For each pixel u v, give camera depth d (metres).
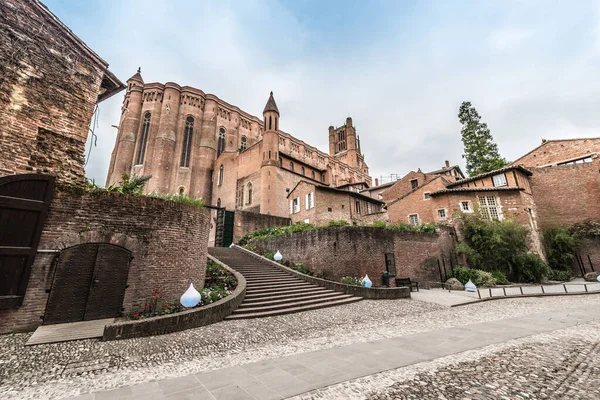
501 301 12.91
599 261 21.78
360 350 6.00
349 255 15.97
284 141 52.12
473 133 37.19
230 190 39.56
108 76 11.18
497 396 3.78
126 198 8.84
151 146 42.25
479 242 19.89
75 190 7.95
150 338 6.90
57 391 4.09
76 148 9.32
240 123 53.00
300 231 18.45
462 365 4.95
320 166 58.19
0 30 8.16
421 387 4.09
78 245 7.75
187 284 10.06
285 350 6.19
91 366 5.08
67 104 9.36
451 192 22.31
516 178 22.64
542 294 14.12
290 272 15.47
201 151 45.09
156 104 44.22
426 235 19.19
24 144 8.05
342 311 10.83
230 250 20.59
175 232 9.91
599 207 23.47
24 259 6.88
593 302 11.91
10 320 6.60
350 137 79.50
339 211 26.86
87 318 7.62
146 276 8.84
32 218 7.12
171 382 4.43
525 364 4.94
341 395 3.90
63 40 9.65
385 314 10.20
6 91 7.95
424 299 13.46
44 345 5.95
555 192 25.48
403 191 34.06
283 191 35.12
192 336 7.20
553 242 23.27
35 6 9.02
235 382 4.40
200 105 47.62
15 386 4.22
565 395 3.78
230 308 9.70
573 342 6.16
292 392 4.00
